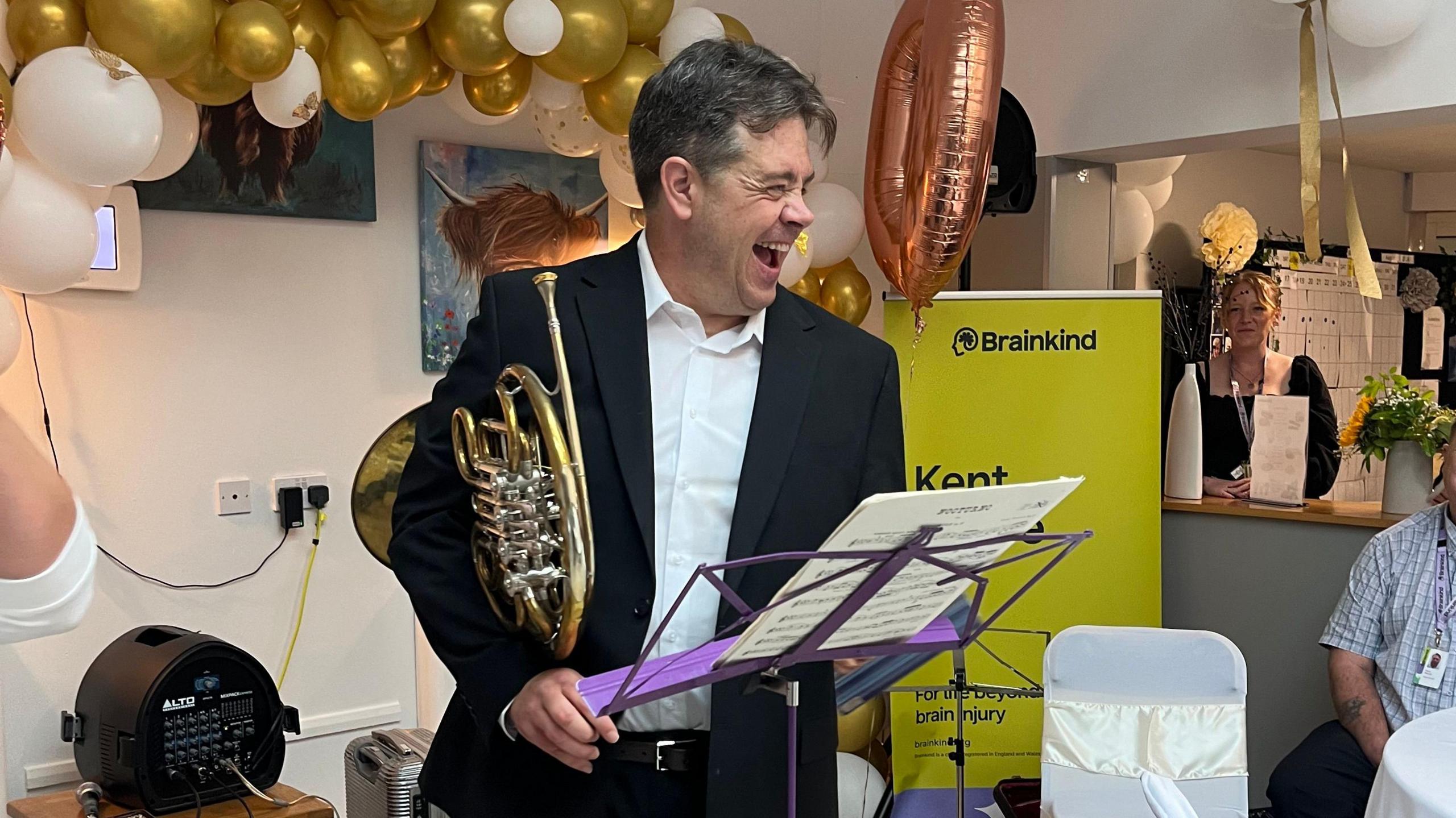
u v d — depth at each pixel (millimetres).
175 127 2291
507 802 1482
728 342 1571
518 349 1522
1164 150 3559
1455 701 2621
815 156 3148
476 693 1427
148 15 1942
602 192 3439
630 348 1521
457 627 1463
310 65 2271
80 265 2059
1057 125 3660
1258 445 3424
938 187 2670
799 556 1108
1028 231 3748
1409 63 2896
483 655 1439
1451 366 5941
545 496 1354
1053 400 3154
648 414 1507
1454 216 6082
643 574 1473
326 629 3068
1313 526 3225
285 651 3006
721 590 1141
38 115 1892
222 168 2822
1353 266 2924
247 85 2242
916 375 3195
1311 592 3240
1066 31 3623
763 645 1205
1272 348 5070
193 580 2855
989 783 3146
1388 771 1865
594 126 2926
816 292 3381
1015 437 3168
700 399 1553
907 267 2809
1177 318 3715
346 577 3098
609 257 1607
